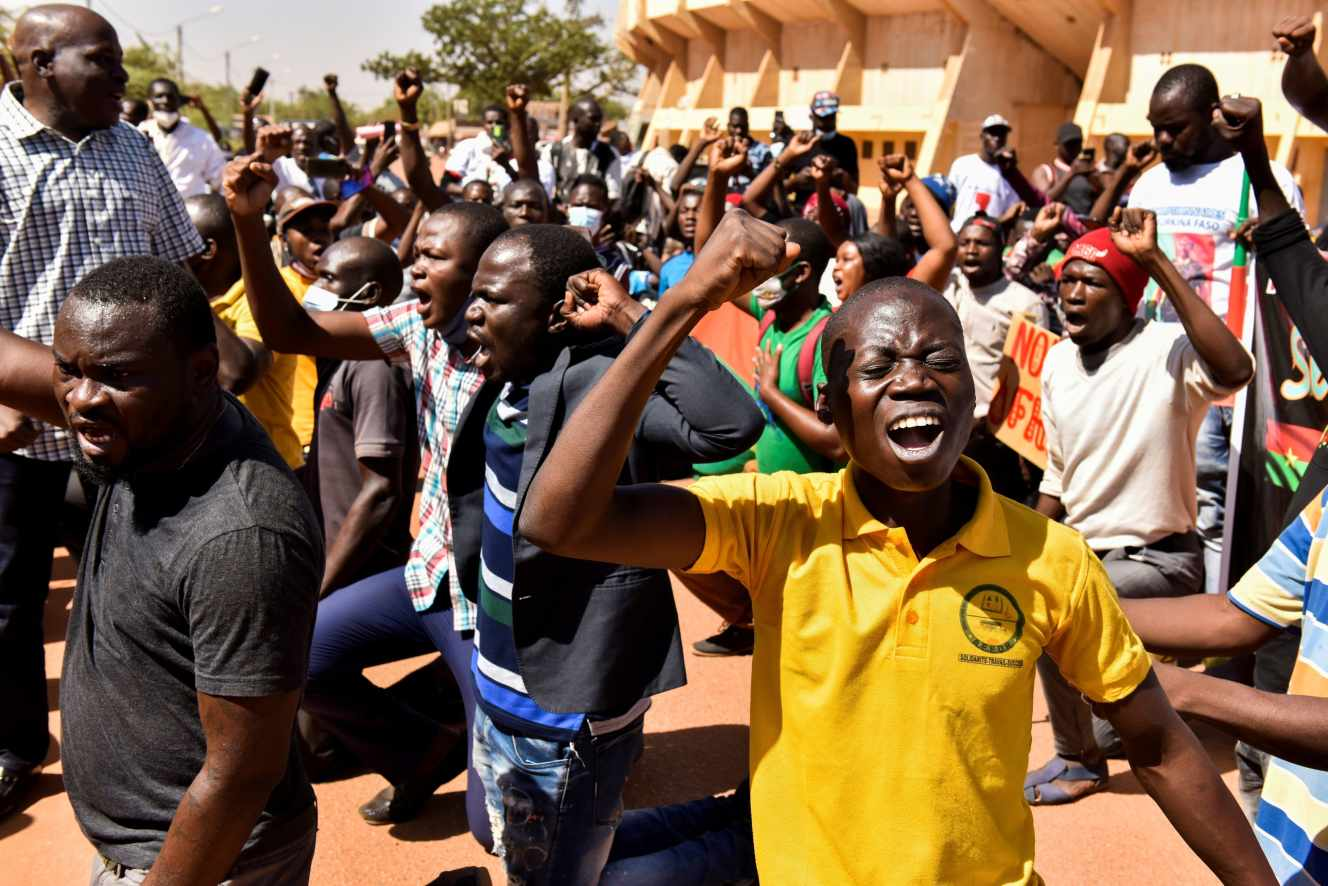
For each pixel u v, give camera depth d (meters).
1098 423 4.05
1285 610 2.34
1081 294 3.97
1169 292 3.54
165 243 4.58
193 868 2.06
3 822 4.02
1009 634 1.86
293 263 5.68
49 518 4.11
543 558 2.56
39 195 4.11
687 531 1.92
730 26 23.14
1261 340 4.08
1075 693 3.98
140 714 2.14
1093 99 13.85
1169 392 3.92
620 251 8.65
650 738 4.62
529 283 2.69
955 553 1.87
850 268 4.98
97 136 4.27
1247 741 2.01
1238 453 4.14
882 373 1.79
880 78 18.19
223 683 2.00
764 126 20.78
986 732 1.86
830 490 1.97
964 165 9.92
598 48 46.06
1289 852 2.31
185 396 2.06
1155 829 3.95
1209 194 5.24
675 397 2.51
